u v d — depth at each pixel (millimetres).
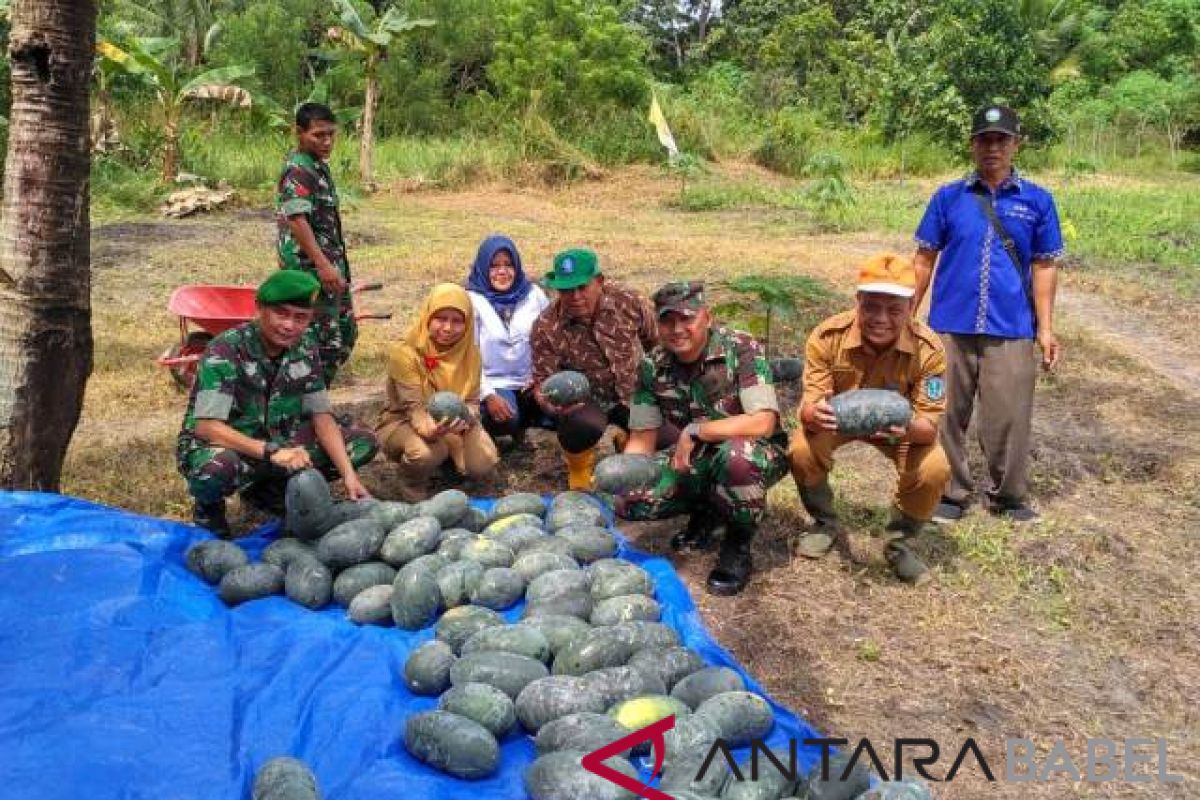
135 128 19875
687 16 48969
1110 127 32062
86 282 5117
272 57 26609
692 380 4844
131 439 6684
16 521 4672
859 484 6219
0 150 16234
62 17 4762
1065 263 13703
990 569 5203
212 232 15305
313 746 3457
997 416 5656
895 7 35938
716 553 5234
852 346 4723
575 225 17312
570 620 4055
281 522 5164
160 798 3127
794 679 4172
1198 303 11484
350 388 7961
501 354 6293
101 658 3811
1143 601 4922
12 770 3166
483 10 28422
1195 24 38562
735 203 20531
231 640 4055
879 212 18438
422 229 16047
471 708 3504
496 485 6109
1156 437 7238
